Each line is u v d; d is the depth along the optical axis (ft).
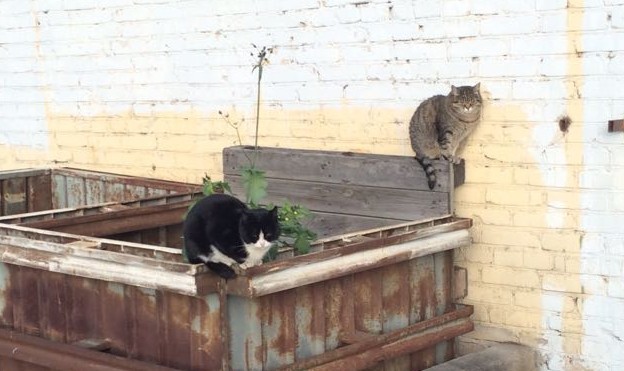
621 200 17.06
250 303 15.05
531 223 17.85
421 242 17.11
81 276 16.10
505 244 18.13
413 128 18.49
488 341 18.45
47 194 23.06
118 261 15.48
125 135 22.74
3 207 22.29
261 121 20.67
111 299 16.11
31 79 24.04
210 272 14.87
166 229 19.58
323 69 19.76
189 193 19.94
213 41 21.08
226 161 20.16
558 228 17.62
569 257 17.58
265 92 20.53
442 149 18.11
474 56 18.10
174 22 21.54
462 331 17.90
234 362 15.19
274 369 15.37
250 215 14.62
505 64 17.80
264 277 14.89
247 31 20.59
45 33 23.59
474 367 17.19
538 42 17.47
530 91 17.62
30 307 17.04
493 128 18.04
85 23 22.89
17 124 24.52
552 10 17.28
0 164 24.99
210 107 21.36
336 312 16.22
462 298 18.52
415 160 18.08
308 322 15.84
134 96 22.44
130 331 15.98
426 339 17.26
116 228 18.57
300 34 19.93
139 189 21.67
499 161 18.04
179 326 15.46
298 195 19.35
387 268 16.93
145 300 15.76
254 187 16.72
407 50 18.79
